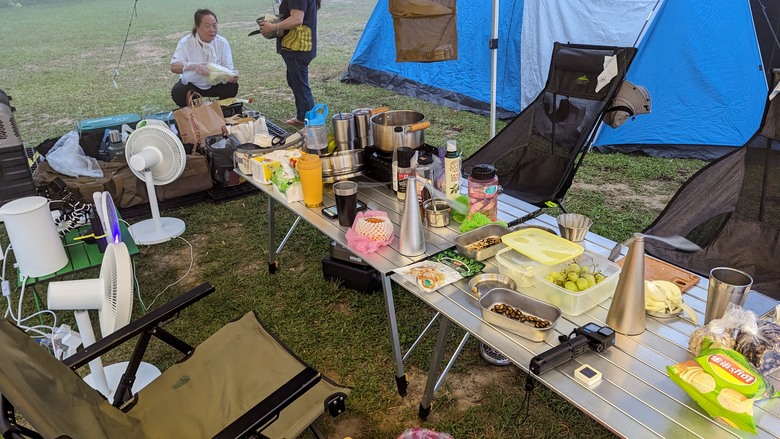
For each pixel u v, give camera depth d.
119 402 1.74
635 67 4.50
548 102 3.02
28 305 2.94
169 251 3.46
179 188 3.97
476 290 1.71
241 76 8.36
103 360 2.52
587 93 2.87
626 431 1.20
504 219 2.20
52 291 1.91
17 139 3.11
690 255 2.30
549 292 1.62
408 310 2.75
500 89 5.74
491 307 1.61
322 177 2.47
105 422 1.43
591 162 4.62
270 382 1.74
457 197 2.21
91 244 2.78
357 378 2.34
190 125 4.14
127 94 7.69
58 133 5.97
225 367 1.81
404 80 6.86
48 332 2.71
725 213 2.34
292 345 2.55
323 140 2.62
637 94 2.79
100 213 2.44
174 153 3.34
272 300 2.90
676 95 4.46
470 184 2.09
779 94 2.19
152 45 11.73
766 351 1.29
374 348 2.51
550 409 2.14
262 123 4.20
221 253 3.40
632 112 2.78
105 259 1.96
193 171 3.97
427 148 2.46
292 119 5.70
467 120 5.76
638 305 1.47
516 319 1.55
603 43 4.70
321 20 14.44
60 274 2.54
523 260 1.78
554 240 1.82
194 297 1.82
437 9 3.07
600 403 1.27
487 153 3.17
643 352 1.43
